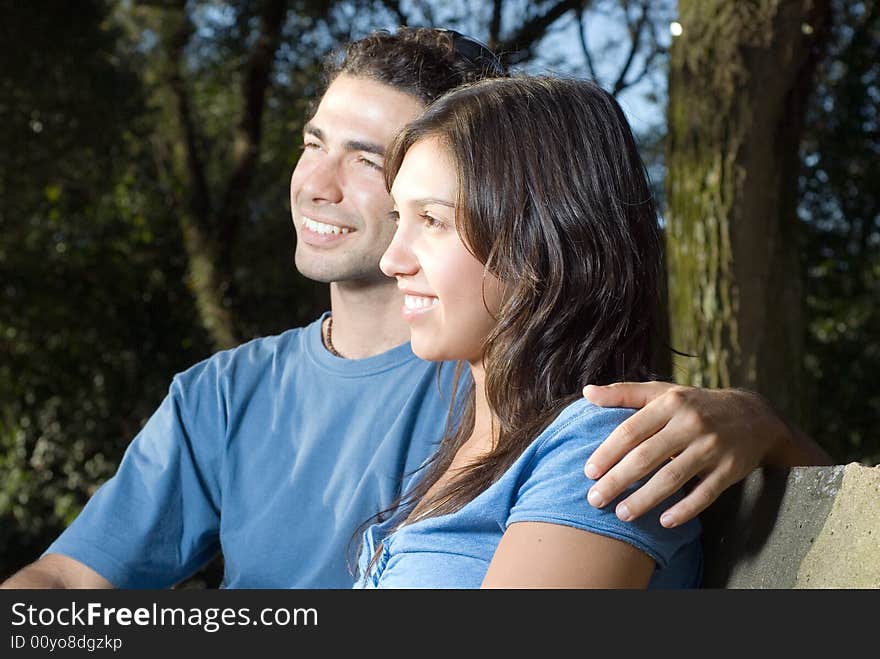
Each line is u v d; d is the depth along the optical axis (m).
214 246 7.96
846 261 6.79
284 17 7.75
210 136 9.32
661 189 7.07
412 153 1.15
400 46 1.68
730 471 0.98
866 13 6.34
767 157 3.38
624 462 0.94
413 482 1.46
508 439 1.08
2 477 8.18
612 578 0.94
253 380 1.75
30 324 8.05
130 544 1.71
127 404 8.30
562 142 1.11
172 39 8.24
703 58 3.41
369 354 1.70
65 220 8.06
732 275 3.34
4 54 7.18
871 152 6.69
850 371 6.79
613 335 1.11
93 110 7.62
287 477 1.66
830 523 0.87
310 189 1.66
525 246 1.09
